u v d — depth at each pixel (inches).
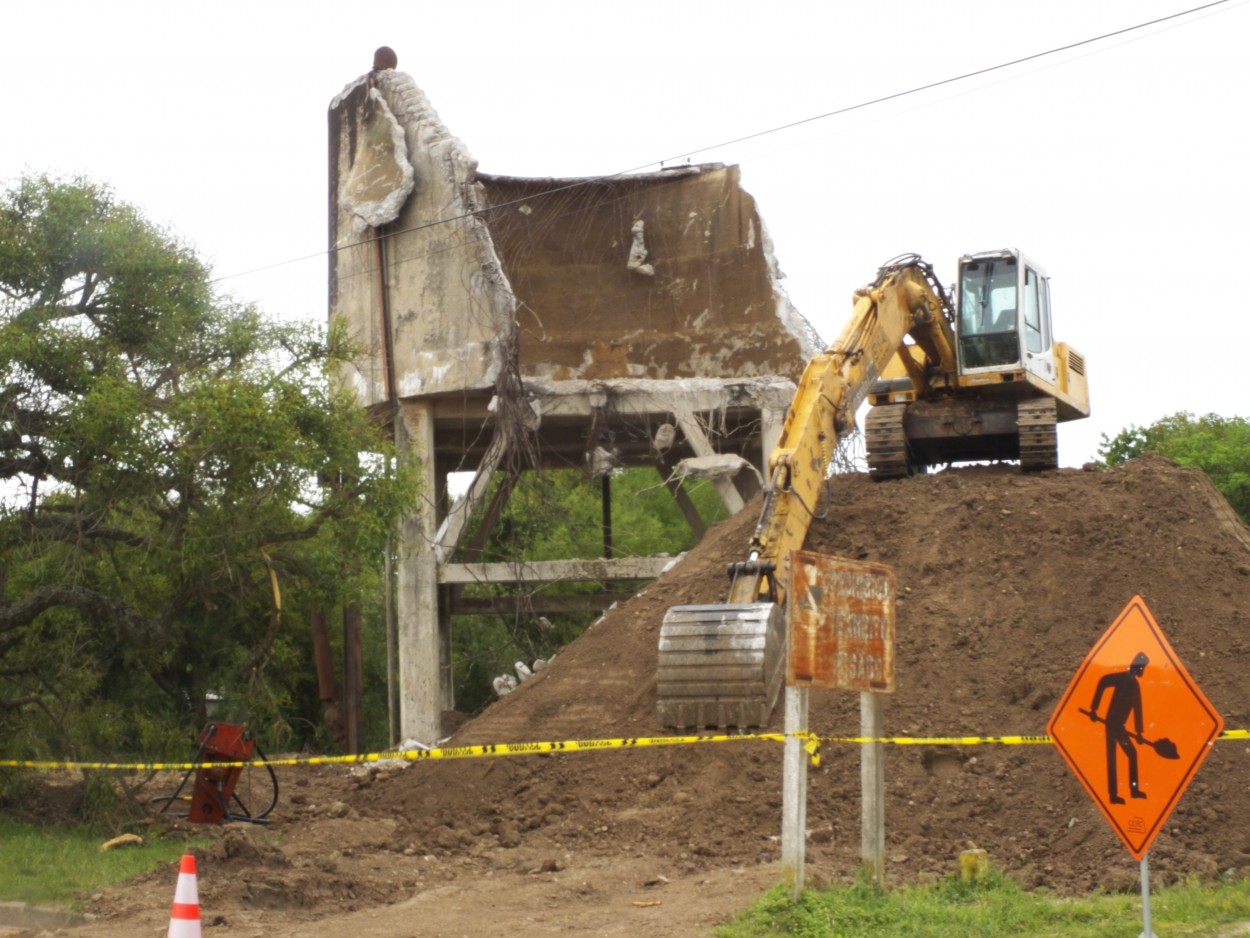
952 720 690.8
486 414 1310.3
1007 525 846.5
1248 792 603.2
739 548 910.4
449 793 724.0
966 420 983.6
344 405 751.7
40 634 776.3
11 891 516.1
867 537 863.7
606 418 1279.5
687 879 547.8
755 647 702.5
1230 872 536.4
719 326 1349.7
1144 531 827.4
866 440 980.6
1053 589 783.1
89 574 757.9
